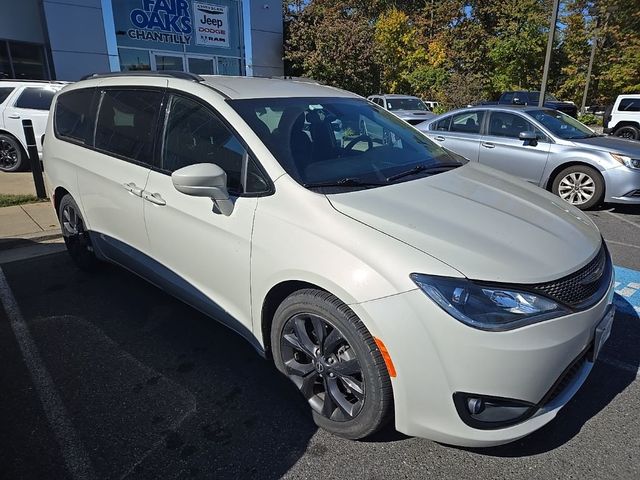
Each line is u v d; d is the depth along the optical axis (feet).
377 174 8.99
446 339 6.24
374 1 116.88
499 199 8.69
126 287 13.48
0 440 7.79
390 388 6.85
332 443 7.65
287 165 8.20
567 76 84.17
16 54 43.32
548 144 22.56
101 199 11.71
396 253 6.63
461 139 25.50
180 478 7.02
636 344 10.28
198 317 11.78
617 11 73.72
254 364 9.84
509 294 6.33
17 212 20.34
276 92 10.12
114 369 9.68
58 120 13.88
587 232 8.17
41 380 9.34
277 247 7.59
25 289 13.35
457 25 88.79
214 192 8.02
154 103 10.44
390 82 86.38
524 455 7.32
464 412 6.47
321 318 7.33
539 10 78.54
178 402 8.67
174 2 49.16
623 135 53.52
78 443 7.70
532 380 6.38
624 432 7.75
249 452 7.50
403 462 7.25
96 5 43.96
